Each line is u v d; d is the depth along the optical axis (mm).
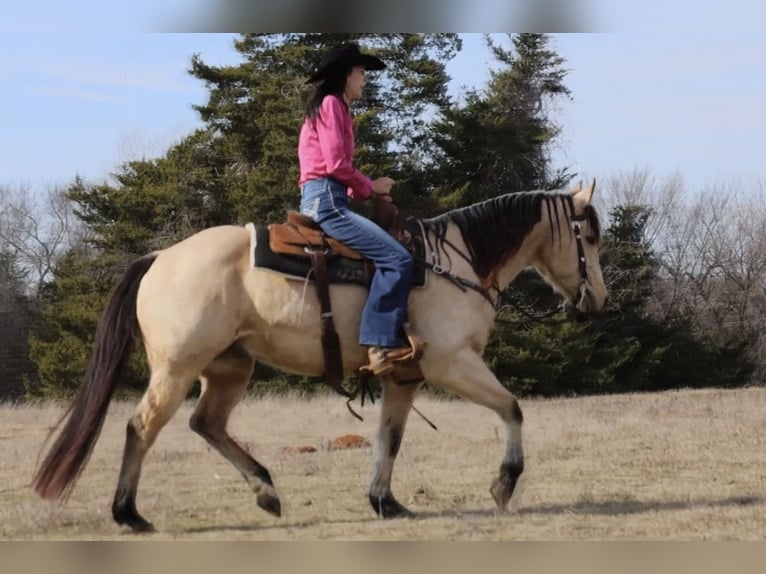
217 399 6840
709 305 41406
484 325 6773
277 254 6391
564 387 31859
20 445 11477
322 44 32000
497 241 6992
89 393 6301
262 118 31375
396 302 6375
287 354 6484
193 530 6340
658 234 42938
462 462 9477
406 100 33406
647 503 6988
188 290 6258
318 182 6594
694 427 12258
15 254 46031
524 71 34031
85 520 6605
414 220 6844
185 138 33594
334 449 10828
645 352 34406
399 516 6719
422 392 24875
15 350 40375
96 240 34062
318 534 6121
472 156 32156
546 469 8727
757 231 42469
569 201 7352
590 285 7410
